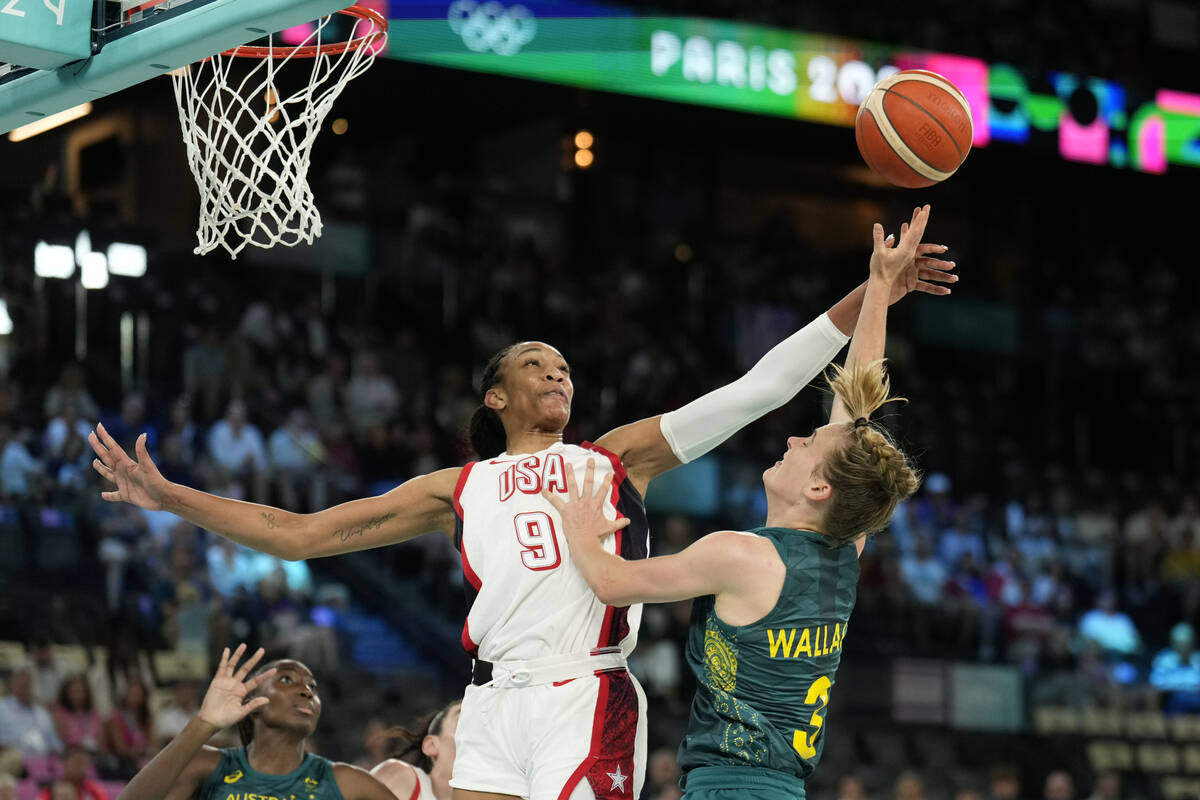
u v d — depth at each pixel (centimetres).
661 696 1134
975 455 1597
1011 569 1418
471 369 1521
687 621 1180
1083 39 1761
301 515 362
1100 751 1273
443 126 1761
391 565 1211
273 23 359
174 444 1128
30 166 1473
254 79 1059
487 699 341
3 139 1460
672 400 1562
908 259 359
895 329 1697
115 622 992
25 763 820
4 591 983
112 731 880
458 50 1402
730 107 1548
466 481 356
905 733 1230
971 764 1228
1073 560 1504
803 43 1597
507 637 339
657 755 958
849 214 1948
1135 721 1309
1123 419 1770
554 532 342
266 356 1330
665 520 1321
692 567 311
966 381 1722
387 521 362
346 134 1716
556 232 1727
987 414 1684
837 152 1806
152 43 382
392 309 1522
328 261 1494
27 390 1173
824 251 1931
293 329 1386
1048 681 1301
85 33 397
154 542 1055
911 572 1359
